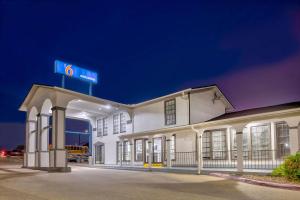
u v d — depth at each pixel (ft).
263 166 55.72
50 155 70.85
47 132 79.15
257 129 58.03
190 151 68.69
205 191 33.68
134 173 63.21
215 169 58.54
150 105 81.82
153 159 79.36
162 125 77.00
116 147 90.63
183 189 35.47
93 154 99.45
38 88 77.56
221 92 80.02
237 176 47.80
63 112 72.95
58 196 30.19
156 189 35.53
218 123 57.00
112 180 47.26
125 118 88.94
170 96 75.31
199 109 72.95
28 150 84.64
